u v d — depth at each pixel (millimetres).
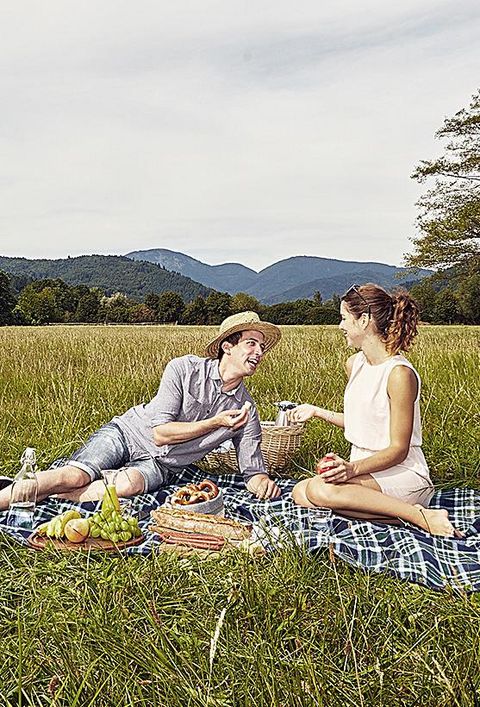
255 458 5652
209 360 5715
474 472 6020
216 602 3449
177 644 3078
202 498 4848
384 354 5129
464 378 10039
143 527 4797
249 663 2834
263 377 11000
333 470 4762
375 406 5078
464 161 40156
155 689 2717
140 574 3762
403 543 4199
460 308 66688
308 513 4746
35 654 2982
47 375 11672
